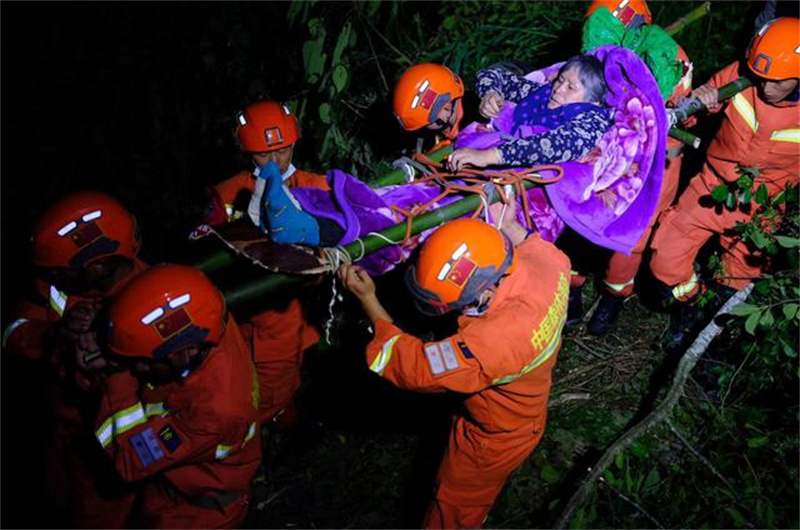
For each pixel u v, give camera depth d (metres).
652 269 4.21
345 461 3.87
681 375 3.78
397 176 3.24
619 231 3.27
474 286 2.54
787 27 3.53
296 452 3.91
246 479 2.84
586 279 4.60
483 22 5.62
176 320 2.41
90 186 5.73
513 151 3.07
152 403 2.59
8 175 5.89
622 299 4.36
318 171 4.93
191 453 2.58
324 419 4.07
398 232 2.83
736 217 3.96
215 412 2.55
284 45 5.82
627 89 3.29
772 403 3.96
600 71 3.31
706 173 4.02
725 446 3.74
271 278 2.72
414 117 3.50
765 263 4.01
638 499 3.47
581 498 3.22
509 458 2.96
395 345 2.65
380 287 4.28
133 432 2.56
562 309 2.83
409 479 3.76
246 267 3.13
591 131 3.19
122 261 2.77
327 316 3.97
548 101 3.40
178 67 6.16
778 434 3.79
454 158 3.06
